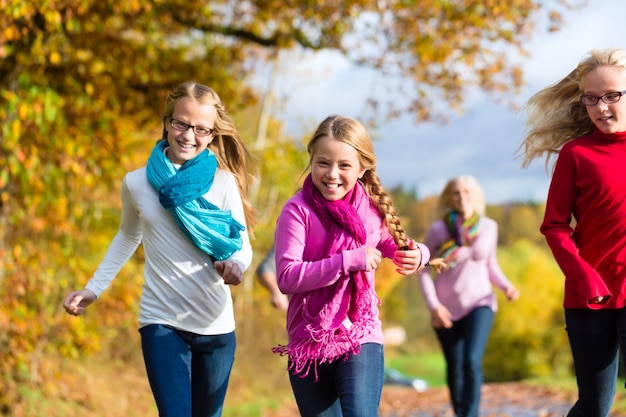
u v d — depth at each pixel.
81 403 9.38
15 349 7.67
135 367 12.66
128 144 10.58
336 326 3.34
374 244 3.54
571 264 3.56
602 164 3.62
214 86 11.09
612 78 3.59
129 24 10.23
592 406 3.71
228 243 3.56
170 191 3.50
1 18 6.67
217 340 3.65
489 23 10.23
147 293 3.63
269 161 16.89
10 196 8.15
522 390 11.01
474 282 6.49
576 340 3.68
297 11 10.69
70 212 10.05
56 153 8.42
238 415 10.90
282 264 3.38
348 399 3.32
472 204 6.56
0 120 7.48
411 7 10.05
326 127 3.42
